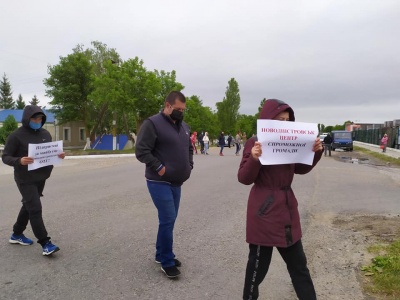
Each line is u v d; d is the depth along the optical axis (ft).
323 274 14.35
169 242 13.89
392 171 58.70
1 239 18.15
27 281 13.41
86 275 14.03
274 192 9.96
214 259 15.99
